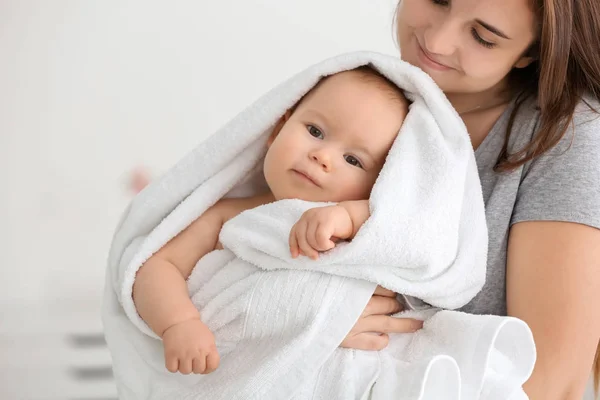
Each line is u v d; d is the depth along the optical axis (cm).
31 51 212
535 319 117
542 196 121
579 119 124
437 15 124
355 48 213
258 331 109
